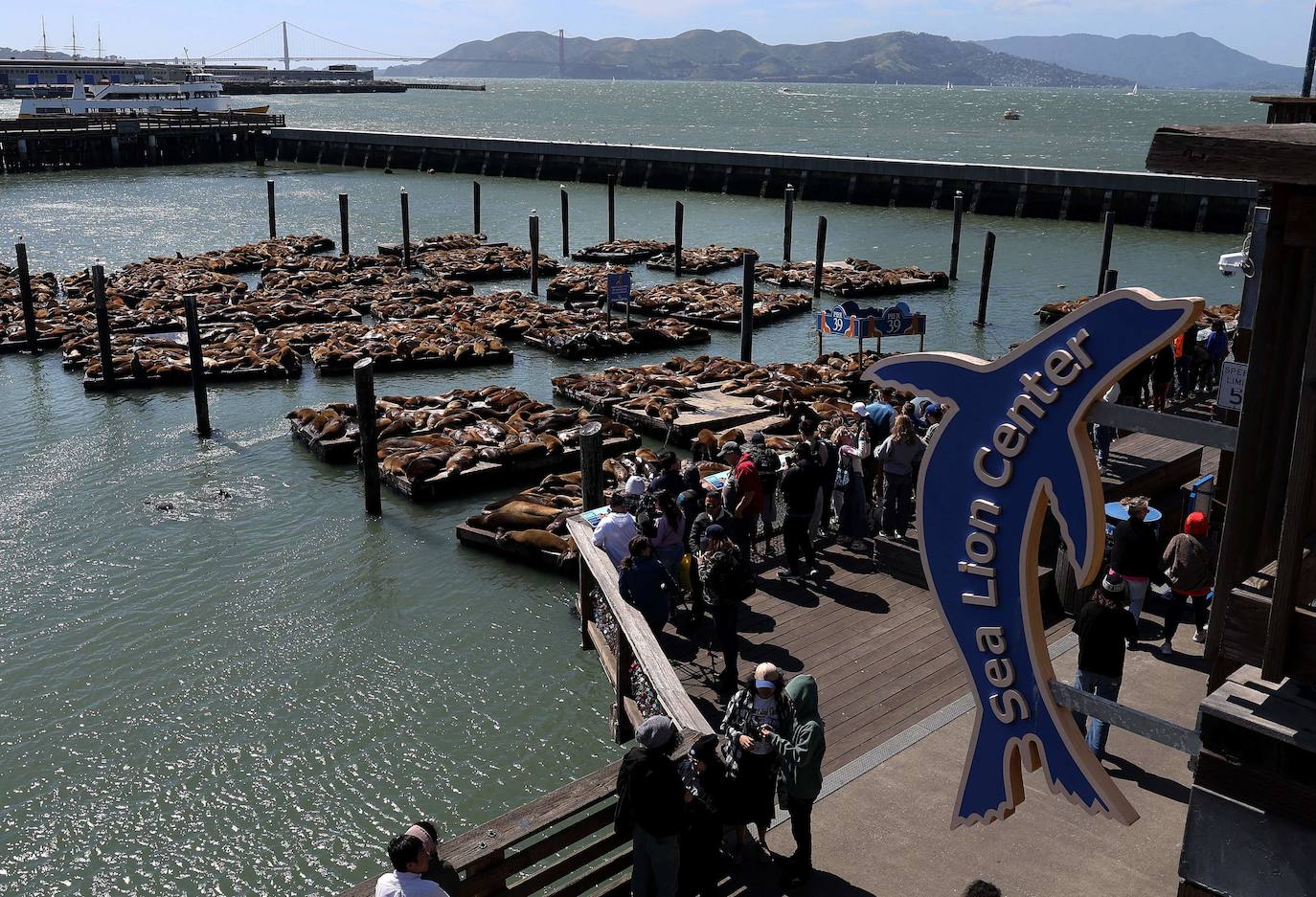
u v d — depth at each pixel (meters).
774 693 6.86
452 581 15.16
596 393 23.22
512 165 74.25
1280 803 3.73
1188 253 44.25
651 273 41.88
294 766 10.95
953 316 34.09
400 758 11.05
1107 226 34.94
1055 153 102.12
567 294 35.22
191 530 16.92
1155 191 49.69
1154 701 8.84
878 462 12.88
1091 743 8.04
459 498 18.39
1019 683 4.64
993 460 4.56
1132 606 9.62
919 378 4.77
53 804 10.41
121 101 95.06
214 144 85.31
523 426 20.47
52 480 19.11
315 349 27.27
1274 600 3.74
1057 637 10.12
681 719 7.76
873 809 7.54
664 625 10.12
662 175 67.94
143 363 25.12
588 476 13.86
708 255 43.72
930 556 4.89
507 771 10.82
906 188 58.03
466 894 6.34
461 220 56.03
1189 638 10.02
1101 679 7.89
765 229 52.22
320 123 140.50
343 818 10.17
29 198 62.66
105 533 16.80
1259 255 6.30
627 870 8.80
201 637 13.61
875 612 10.89
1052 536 10.60
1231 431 3.90
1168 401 18.42
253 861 9.63
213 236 50.31
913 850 7.09
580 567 12.62
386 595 14.70
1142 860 6.91
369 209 59.94
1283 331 3.76
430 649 13.25
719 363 25.14
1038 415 4.36
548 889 8.64
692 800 6.64
